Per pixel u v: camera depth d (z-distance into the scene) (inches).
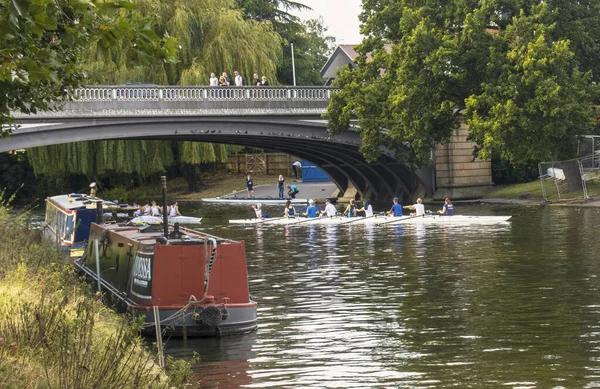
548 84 2564.0
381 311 1131.3
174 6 3430.1
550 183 2933.1
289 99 3019.2
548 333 965.8
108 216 1622.8
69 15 501.7
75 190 4431.6
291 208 2861.7
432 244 1905.8
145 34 485.7
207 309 977.5
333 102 3043.8
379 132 3070.9
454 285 1315.2
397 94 2903.5
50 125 2539.4
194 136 3014.3
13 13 392.5
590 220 2236.7
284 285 1382.9
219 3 3592.5
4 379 559.8
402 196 3533.5
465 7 2864.2
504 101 2672.2
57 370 600.1
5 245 1286.9
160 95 2728.8
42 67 472.1
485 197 3292.3
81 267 1400.1
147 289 1004.6
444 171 3358.8
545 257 1583.4
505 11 2896.2
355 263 1631.4
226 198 4055.1
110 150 3644.2
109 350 661.9
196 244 1001.5
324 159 3786.9
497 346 911.0
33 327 685.3
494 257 1617.9
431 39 2805.1
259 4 4815.5
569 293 1210.0
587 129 2657.5
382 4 3211.1
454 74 2790.4
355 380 794.2
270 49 3673.7
